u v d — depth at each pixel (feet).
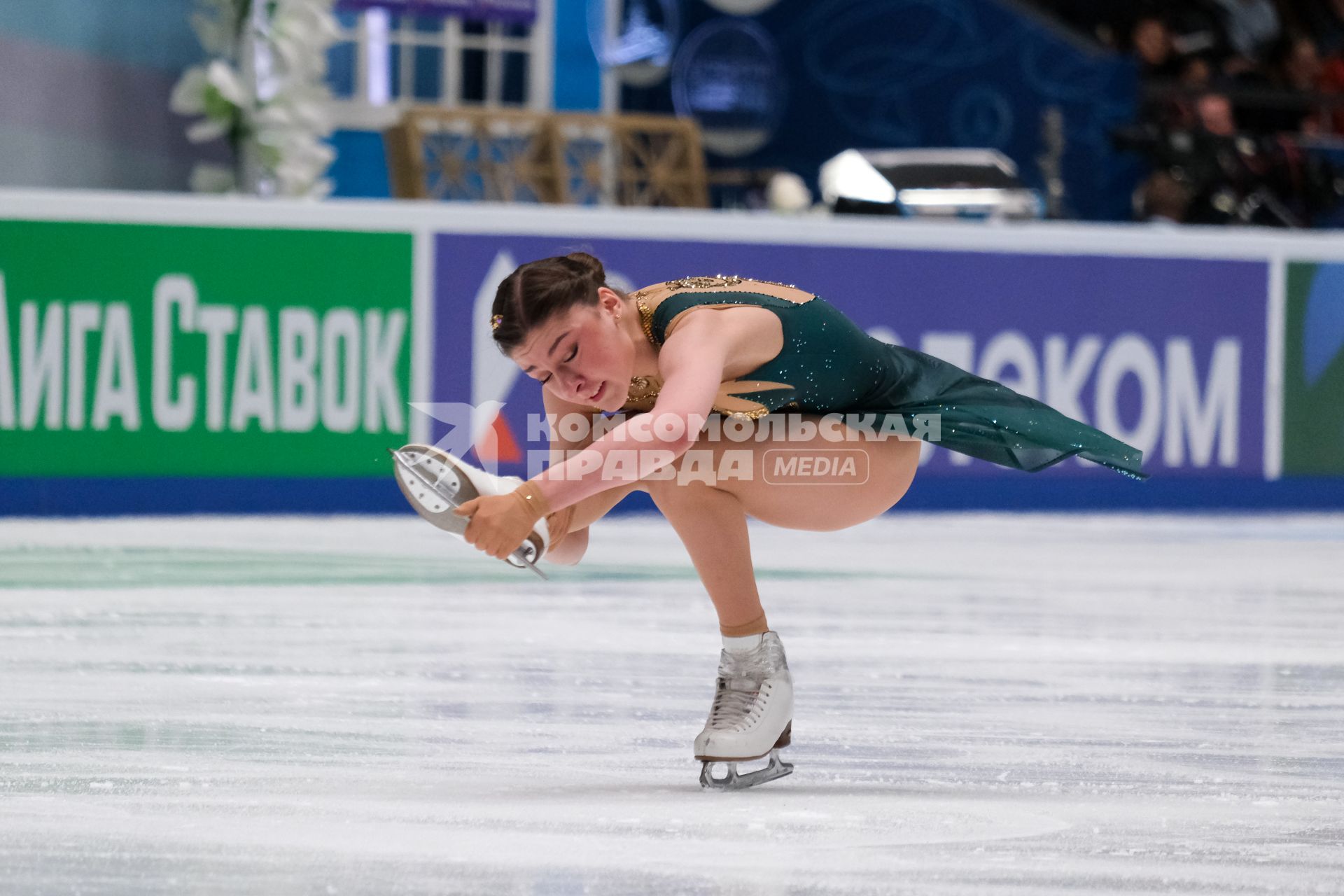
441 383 76.13
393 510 76.02
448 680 36.86
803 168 128.16
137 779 26.58
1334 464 87.25
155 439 73.20
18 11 90.02
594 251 77.66
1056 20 133.80
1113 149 120.67
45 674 36.83
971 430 27.99
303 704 33.78
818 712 33.91
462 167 113.70
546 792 26.22
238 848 22.26
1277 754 30.04
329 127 97.71
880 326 81.25
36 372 71.82
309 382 74.69
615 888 20.51
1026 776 28.02
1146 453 84.58
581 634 44.16
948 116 128.16
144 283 72.74
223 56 102.68
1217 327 85.30
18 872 20.93
